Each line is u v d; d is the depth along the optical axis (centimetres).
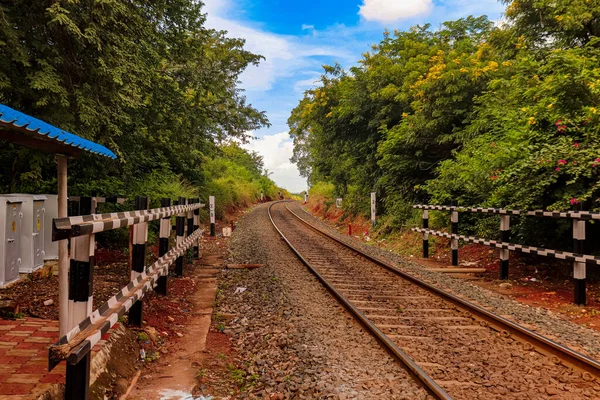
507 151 851
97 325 287
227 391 389
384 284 829
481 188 1053
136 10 903
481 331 549
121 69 812
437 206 1105
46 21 739
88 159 998
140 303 500
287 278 879
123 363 402
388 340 476
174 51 1382
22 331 427
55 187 941
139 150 1342
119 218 354
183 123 1452
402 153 1520
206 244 1527
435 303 686
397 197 1628
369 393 367
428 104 1352
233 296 759
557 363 440
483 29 1972
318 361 438
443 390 356
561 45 1199
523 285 823
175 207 675
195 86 1545
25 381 312
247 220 2553
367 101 1811
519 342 504
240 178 4650
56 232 239
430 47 1864
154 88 1215
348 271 971
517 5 1254
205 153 1956
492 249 1093
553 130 823
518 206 802
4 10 698
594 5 1080
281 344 495
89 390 317
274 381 399
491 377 404
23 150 791
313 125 2514
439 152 1469
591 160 696
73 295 289
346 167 2233
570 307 666
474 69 1281
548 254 728
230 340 535
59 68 787
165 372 420
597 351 467
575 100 774
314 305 675
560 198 759
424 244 1207
